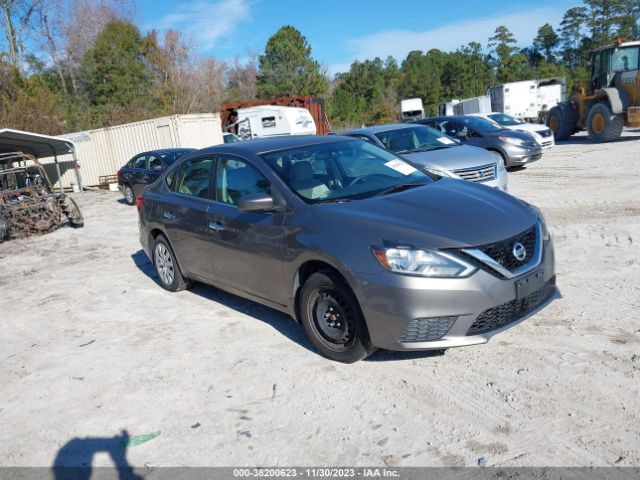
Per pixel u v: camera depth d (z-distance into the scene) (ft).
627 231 23.56
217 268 17.39
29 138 59.88
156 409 12.76
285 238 14.33
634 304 15.66
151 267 25.91
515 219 13.28
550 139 59.82
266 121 80.07
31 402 13.80
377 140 32.40
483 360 13.30
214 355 15.21
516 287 12.42
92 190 71.36
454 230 12.41
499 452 10.07
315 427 11.39
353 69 213.46
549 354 13.26
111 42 147.64
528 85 100.68
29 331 18.95
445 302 11.89
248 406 12.45
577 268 19.30
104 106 143.02
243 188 16.26
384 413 11.61
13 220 37.70
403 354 14.03
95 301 21.45
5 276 27.66
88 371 15.16
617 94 58.90
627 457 9.58
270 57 190.49
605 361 12.67
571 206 29.94
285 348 15.12
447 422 11.09
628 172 39.27
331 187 15.28
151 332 17.40
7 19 138.10
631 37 294.87
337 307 13.44
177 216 18.88
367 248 12.52
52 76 154.30
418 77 230.07
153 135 68.33
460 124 47.62
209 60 187.01
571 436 10.27
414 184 15.75
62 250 32.83
